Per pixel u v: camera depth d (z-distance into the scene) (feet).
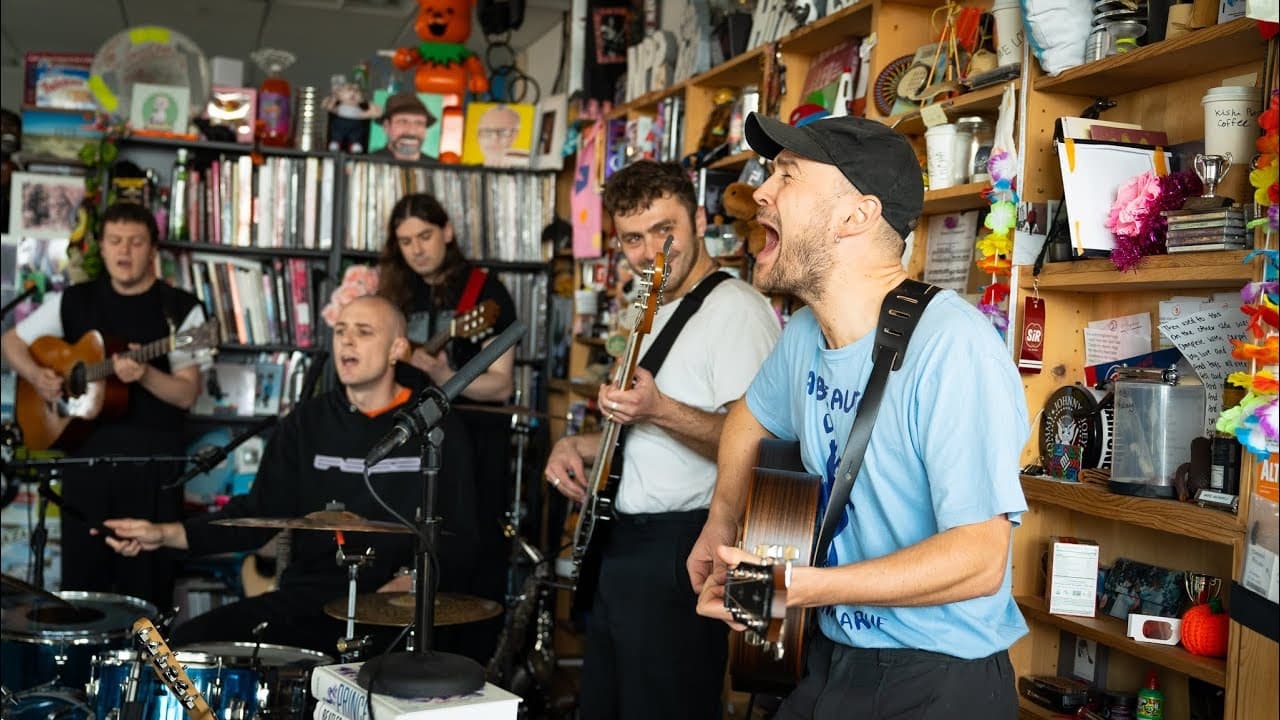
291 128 17.43
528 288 18.06
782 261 5.79
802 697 5.92
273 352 17.21
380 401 10.86
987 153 8.50
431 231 14.38
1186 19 6.95
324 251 17.21
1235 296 7.07
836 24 10.36
